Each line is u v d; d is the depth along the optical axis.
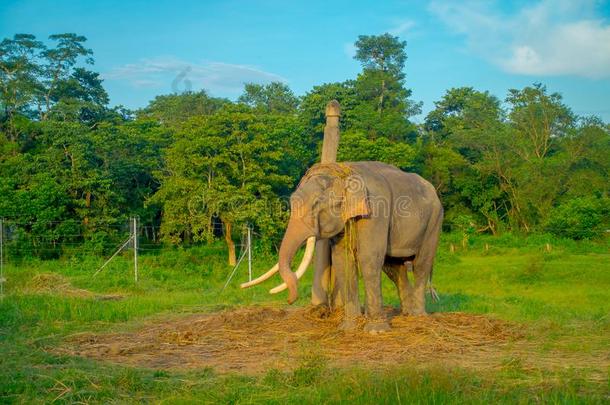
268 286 17.84
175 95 45.09
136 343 8.12
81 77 43.78
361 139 37.69
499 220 42.09
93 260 25.06
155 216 33.59
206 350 7.66
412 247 9.14
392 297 13.99
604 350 7.60
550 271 22.44
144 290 16.59
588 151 38.75
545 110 42.66
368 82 46.66
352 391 5.52
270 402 5.44
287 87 54.94
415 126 45.56
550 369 6.51
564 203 37.19
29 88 38.75
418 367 6.37
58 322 9.87
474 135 43.03
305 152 36.75
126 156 31.92
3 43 40.50
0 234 18.14
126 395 5.75
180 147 26.86
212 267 24.61
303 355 6.59
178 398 5.48
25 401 5.52
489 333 8.45
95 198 29.34
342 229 8.30
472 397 5.39
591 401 5.27
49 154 28.66
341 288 8.59
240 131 27.19
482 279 22.19
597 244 31.23
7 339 8.35
